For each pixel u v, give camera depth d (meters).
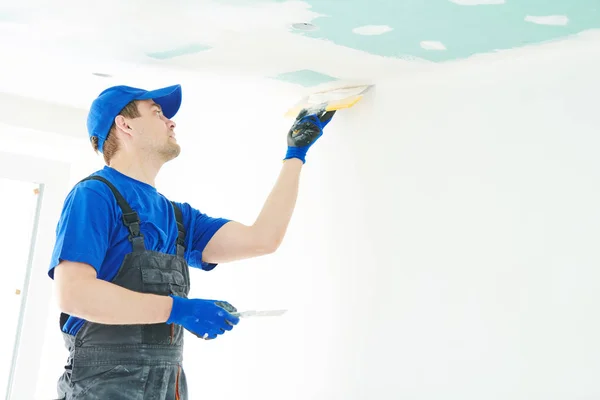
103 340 1.99
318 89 2.67
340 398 2.46
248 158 3.04
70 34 2.30
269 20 2.00
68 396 2.00
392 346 2.32
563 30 1.89
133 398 1.96
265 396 2.77
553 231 1.97
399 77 2.42
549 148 2.02
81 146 3.52
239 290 2.99
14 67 2.82
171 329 2.08
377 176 2.48
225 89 2.81
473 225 2.16
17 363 3.47
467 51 2.11
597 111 1.93
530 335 1.98
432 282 2.24
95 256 1.95
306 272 2.68
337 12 1.89
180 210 2.35
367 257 2.46
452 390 2.13
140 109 2.28
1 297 3.61
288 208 2.43
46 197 3.59
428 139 2.34
